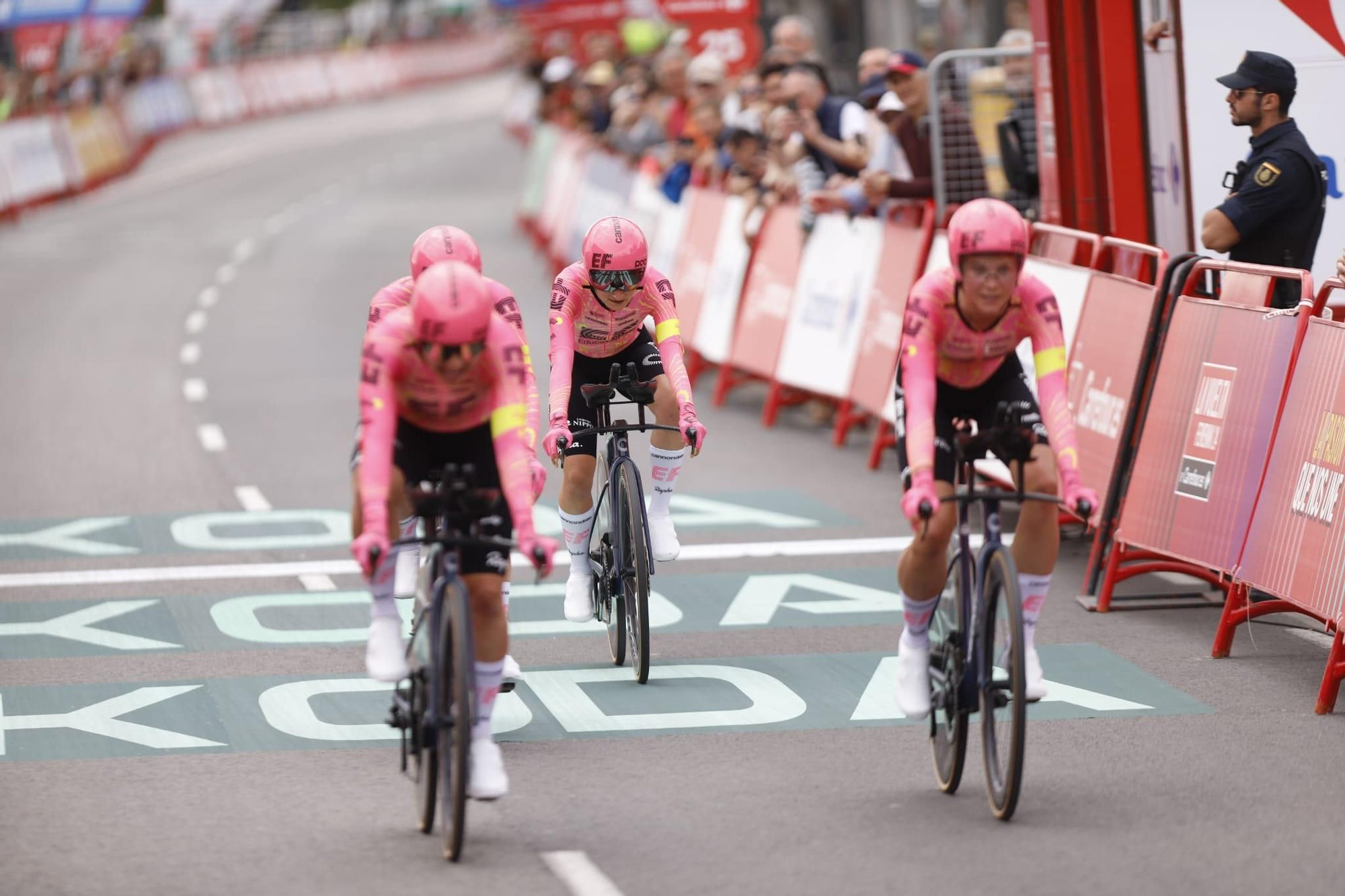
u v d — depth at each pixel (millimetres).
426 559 17359
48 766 18953
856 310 38562
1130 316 26672
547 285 66000
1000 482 31344
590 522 23078
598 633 24719
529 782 18312
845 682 21984
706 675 22406
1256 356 23281
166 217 95750
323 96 194125
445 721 15953
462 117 183250
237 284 69062
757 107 46031
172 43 165000
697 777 18406
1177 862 15664
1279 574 21844
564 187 71750
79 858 16172
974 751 19156
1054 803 17375
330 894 15211
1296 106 29719
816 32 86688
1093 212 33562
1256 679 21828
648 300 22969
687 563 28766
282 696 21578
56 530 31547
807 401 42406
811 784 18109
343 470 36812
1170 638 23875
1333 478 20984
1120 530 25391
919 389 17031
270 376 49062
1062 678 21984
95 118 116500
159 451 38938
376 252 78875
